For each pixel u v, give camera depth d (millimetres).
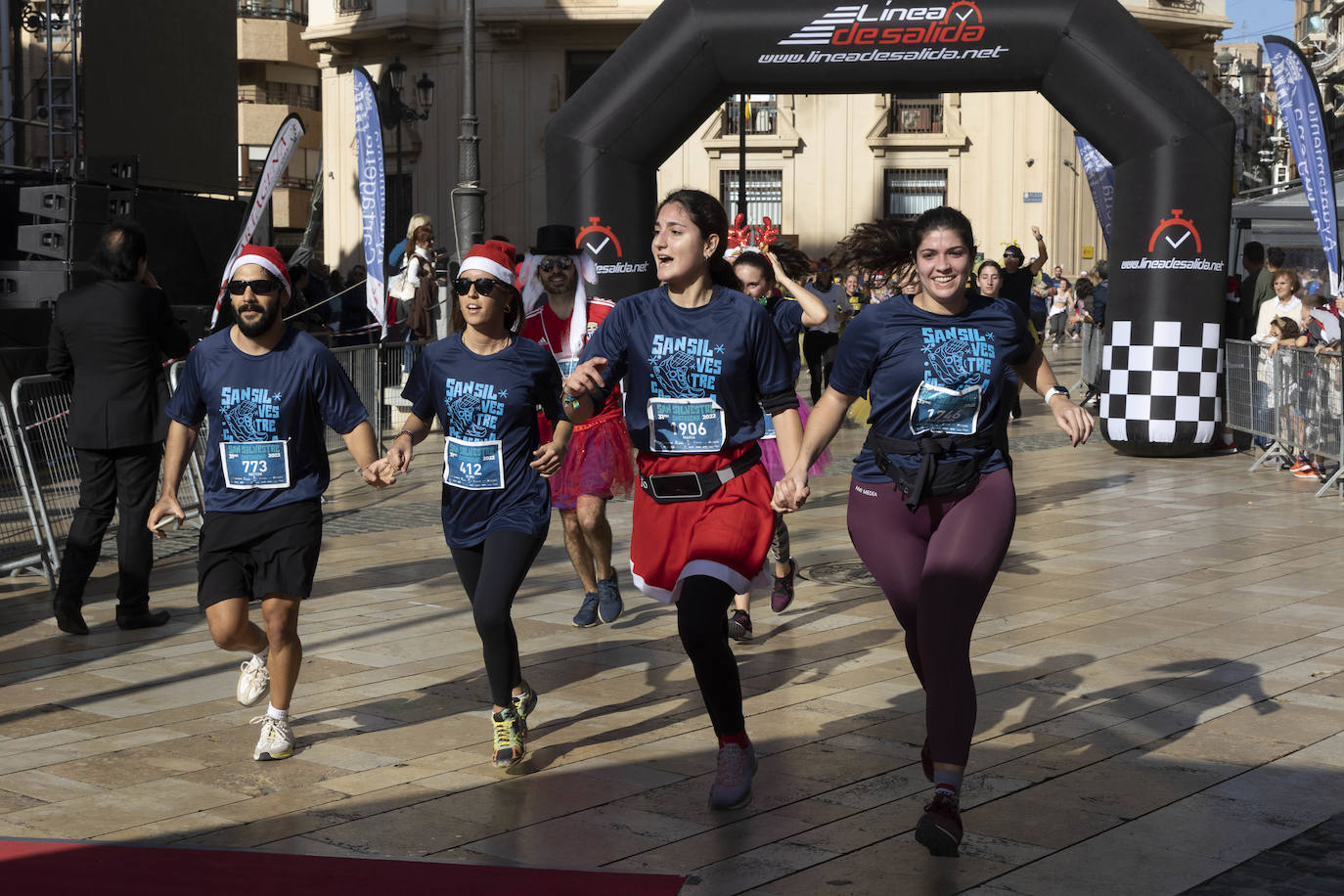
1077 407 4184
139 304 6777
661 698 5637
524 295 6977
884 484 4234
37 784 4586
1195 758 4773
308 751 4953
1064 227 33969
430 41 34250
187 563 8758
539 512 4844
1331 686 5676
